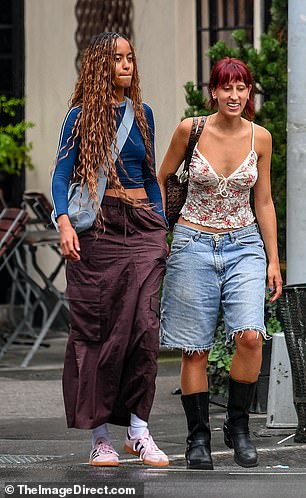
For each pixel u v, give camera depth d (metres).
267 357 19.44
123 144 13.95
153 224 14.14
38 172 32.41
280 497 13.18
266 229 14.39
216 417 19.28
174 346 14.15
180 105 28.45
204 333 14.14
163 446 16.70
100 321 13.97
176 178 14.41
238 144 13.94
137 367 14.01
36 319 31.58
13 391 22.38
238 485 13.73
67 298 14.15
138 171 14.14
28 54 32.59
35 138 32.50
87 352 14.05
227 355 19.55
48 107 32.19
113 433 17.86
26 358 25.67
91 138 13.85
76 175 14.08
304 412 16.77
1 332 30.48
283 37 23.72
